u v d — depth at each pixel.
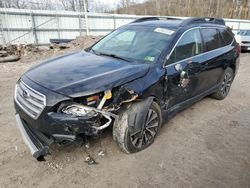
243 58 12.49
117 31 4.52
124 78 2.97
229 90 5.86
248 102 5.52
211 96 5.51
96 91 2.71
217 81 5.08
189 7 54.66
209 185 2.76
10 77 7.36
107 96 2.78
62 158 3.12
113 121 3.10
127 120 3.02
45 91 2.69
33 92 2.78
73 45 15.03
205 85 4.59
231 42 5.48
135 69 3.20
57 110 2.64
